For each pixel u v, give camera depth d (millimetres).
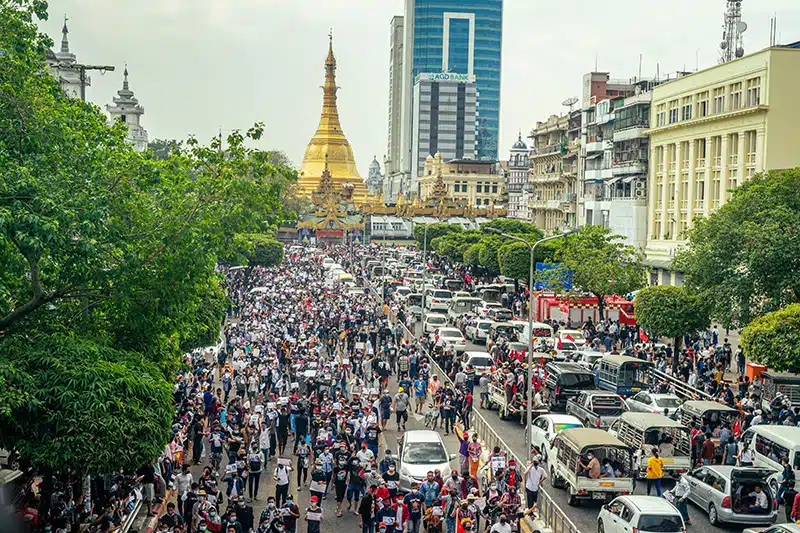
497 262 107250
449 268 135250
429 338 69750
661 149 104062
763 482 32188
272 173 33500
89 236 27219
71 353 27438
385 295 97562
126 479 32625
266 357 53625
